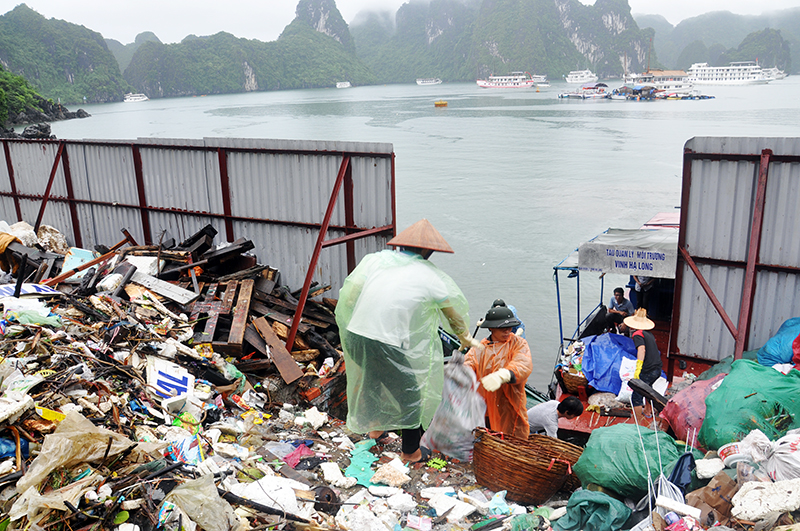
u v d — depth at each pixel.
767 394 4.28
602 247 8.12
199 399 5.22
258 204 10.13
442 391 4.61
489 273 23.59
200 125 116.12
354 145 8.75
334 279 9.67
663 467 3.90
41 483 3.08
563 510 3.96
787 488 3.18
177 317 6.99
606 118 107.44
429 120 116.19
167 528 2.97
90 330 5.62
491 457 4.22
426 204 37.47
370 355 4.05
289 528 3.32
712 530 3.17
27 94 128.12
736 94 199.88
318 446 4.92
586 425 7.12
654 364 7.14
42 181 13.23
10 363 4.31
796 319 6.68
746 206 6.93
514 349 4.83
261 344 7.03
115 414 4.12
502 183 44.25
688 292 7.66
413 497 4.11
